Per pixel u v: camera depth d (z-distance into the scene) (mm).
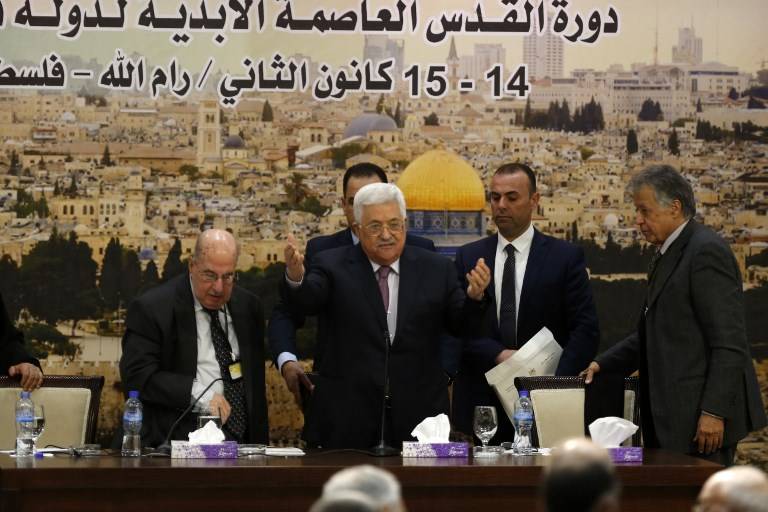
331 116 16688
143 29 16453
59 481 8969
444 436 10289
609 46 16984
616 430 10102
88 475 8992
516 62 16891
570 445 4988
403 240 11219
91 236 16344
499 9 16891
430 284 11312
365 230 11109
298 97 16641
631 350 12602
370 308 11219
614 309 16875
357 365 11164
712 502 5141
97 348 16266
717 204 16969
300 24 16641
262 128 16594
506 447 10914
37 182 16266
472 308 10820
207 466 9164
